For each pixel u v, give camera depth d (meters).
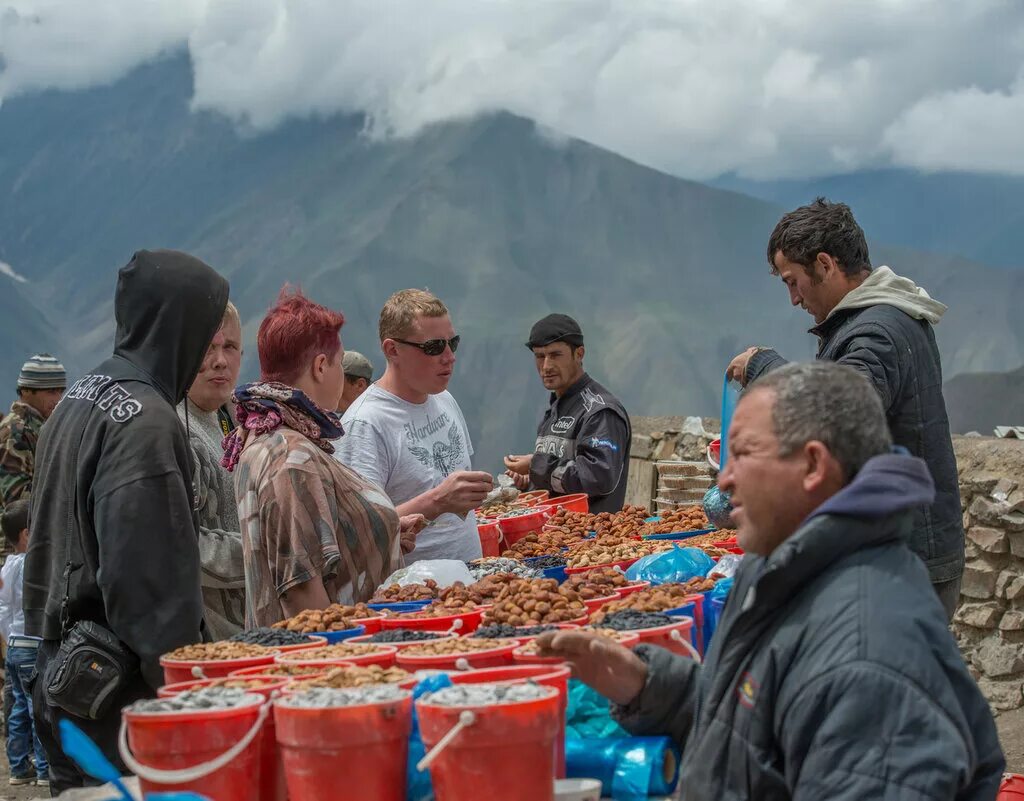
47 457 3.51
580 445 6.50
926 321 4.17
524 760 2.06
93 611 3.38
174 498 3.31
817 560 2.01
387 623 3.14
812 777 1.88
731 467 2.20
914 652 1.89
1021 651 6.70
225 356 4.52
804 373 2.15
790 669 2.00
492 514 5.93
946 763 1.81
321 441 3.83
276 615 3.57
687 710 2.49
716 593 3.23
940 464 4.04
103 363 3.59
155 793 2.07
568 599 3.20
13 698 7.55
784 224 4.31
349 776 2.10
